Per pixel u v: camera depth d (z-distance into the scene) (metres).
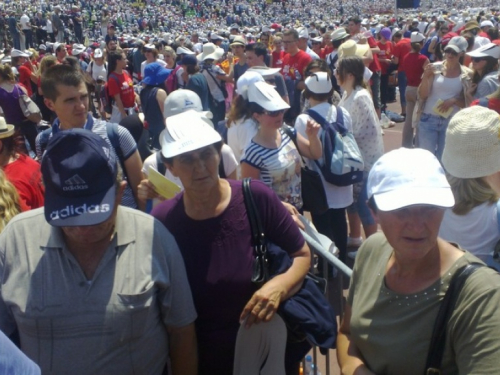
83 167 2.00
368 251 2.24
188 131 2.41
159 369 2.28
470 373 1.79
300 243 2.57
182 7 57.59
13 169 3.34
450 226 2.94
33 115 8.07
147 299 2.11
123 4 53.75
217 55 10.56
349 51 8.74
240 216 2.48
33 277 2.09
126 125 5.14
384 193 1.98
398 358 1.96
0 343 1.29
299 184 4.28
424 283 1.96
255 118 4.10
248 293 2.46
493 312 1.79
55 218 2.00
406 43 12.31
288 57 10.42
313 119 4.72
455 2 60.56
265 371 2.43
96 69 13.79
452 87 6.70
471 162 2.86
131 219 2.21
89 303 2.07
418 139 7.13
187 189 2.43
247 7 61.81
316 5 65.25
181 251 2.48
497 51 6.53
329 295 4.74
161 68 6.56
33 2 45.19
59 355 2.07
